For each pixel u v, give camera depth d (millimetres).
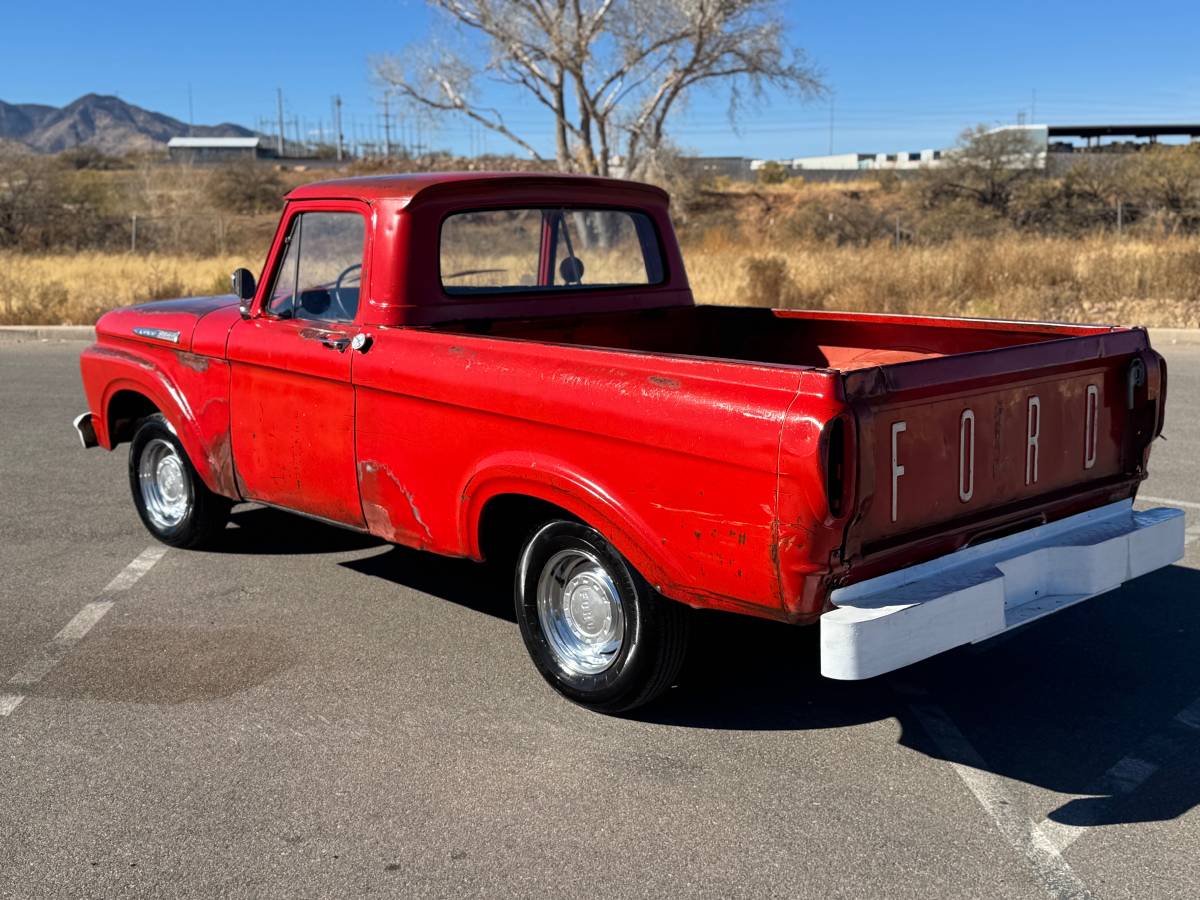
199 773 3678
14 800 3516
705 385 3455
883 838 3264
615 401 3660
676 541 3574
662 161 44000
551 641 4195
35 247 35375
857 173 73562
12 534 6395
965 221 36125
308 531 6453
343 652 4695
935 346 4875
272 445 5090
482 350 4121
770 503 3299
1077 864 3125
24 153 38781
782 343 5480
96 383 6102
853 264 18969
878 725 4008
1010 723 4012
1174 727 3959
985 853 3180
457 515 4289
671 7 38625
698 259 23391
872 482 3268
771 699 4234
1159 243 20766
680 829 3322
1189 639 4738
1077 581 3902
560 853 3201
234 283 5195
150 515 6176
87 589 5473
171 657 4641
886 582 3508
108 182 52469
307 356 4781
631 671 3885
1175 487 6973
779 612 3398
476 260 4852
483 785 3588
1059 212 34812
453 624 5016
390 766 3717
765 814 3404
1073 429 4016
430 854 3203
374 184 4719
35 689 4332
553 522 4035
